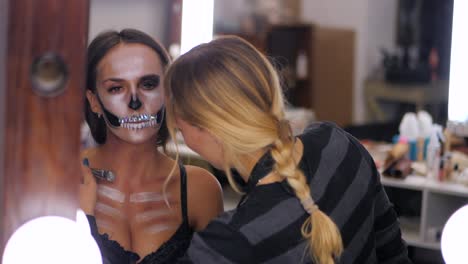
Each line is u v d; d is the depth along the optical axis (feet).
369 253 4.75
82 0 2.89
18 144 2.94
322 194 4.33
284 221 4.10
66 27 2.88
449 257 4.64
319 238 4.05
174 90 4.37
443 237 4.70
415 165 11.23
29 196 2.99
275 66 4.78
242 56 4.32
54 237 2.91
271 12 21.40
